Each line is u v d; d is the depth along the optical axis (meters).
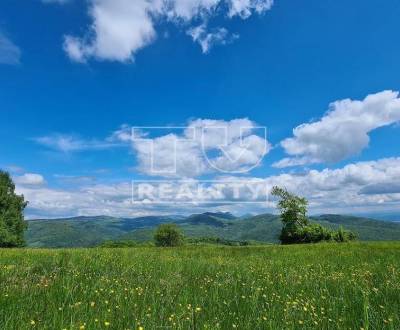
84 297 8.56
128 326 6.61
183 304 8.29
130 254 21.39
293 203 77.62
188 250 31.11
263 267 16.66
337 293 9.71
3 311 7.08
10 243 73.00
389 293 9.52
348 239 75.44
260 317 7.39
